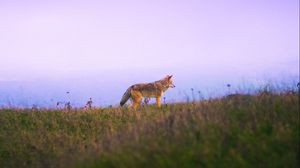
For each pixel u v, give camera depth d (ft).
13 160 76.48
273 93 70.03
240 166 46.78
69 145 79.15
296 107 59.31
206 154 48.70
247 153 49.57
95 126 93.20
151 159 49.24
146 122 67.67
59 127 94.58
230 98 71.97
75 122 96.07
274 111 59.21
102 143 62.18
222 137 53.11
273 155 47.88
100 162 51.52
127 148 53.47
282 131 52.29
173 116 65.16
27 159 76.74
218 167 47.16
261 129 54.34
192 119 62.08
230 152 48.93
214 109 64.75
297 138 50.60
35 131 91.50
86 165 52.03
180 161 47.73
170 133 56.59
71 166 54.44
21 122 97.50
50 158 72.33
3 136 87.25
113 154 52.49
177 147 50.98
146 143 53.93
